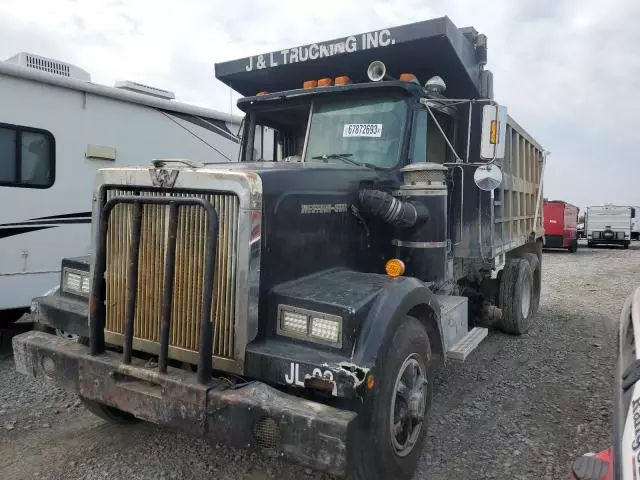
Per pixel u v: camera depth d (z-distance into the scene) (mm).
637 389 2203
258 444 2436
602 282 12281
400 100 4211
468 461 3391
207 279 2592
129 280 2824
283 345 2729
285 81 5379
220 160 8141
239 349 2686
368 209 3615
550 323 7488
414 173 3977
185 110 7492
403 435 3057
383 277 3244
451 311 4082
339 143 4359
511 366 5383
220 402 2488
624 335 3070
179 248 2809
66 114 6109
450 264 4770
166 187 2824
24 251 5785
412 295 3027
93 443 3559
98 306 2998
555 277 13320
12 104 5605
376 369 2611
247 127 5059
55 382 3086
